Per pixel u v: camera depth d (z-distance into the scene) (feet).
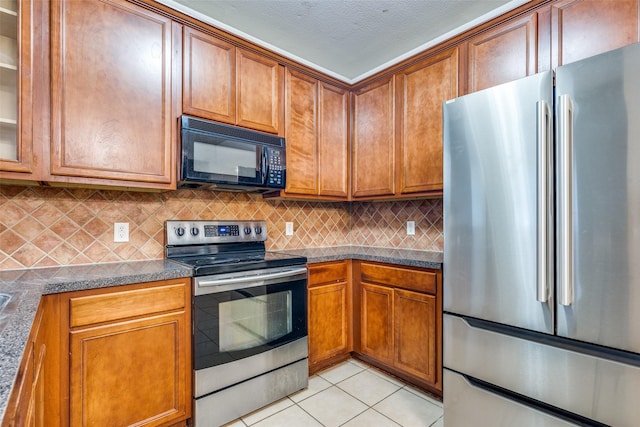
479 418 5.01
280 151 7.39
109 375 4.81
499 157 4.80
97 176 5.29
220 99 6.64
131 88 5.63
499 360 4.79
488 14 6.21
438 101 7.09
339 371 7.93
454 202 5.33
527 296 4.50
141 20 5.74
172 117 6.06
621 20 4.88
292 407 6.47
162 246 6.94
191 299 5.59
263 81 7.34
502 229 4.75
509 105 4.70
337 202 10.25
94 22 5.29
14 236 5.47
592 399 3.98
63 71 5.02
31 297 3.81
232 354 5.97
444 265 5.47
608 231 3.85
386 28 6.97
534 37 5.72
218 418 5.78
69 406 4.48
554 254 4.26
